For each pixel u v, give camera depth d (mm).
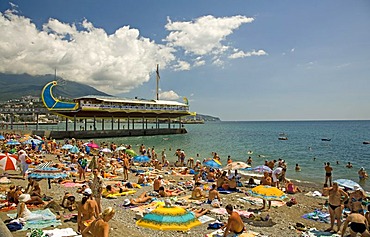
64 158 30703
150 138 74000
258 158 38625
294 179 24812
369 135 87688
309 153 43688
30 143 37562
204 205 14555
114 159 30406
